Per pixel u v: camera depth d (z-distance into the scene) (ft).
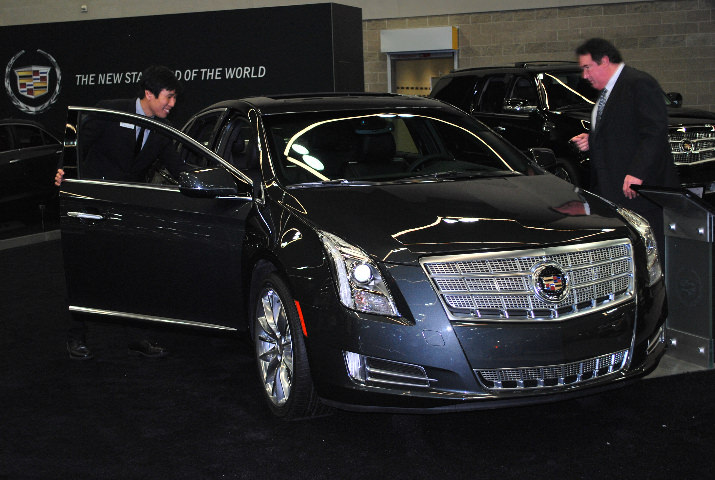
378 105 17.15
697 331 15.93
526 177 15.56
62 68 44.91
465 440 12.84
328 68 38.55
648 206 17.20
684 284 16.05
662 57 48.52
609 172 17.29
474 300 11.99
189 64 41.75
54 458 12.60
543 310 12.12
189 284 15.60
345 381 12.28
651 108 16.62
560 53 50.88
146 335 19.43
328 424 13.73
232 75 40.70
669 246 16.21
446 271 12.03
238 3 58.70
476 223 12.85
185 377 16.33
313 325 12.56
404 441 12.91
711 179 29.96
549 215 13.32
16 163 36.73
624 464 11.68
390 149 15.90
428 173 15.69
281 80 39.70
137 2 61.77
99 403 14.97
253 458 12.42
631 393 14.51
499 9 51.80
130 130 16.61
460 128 17.08
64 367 17.15
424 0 53.72
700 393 14.39
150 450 12.82
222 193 14.65
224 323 15.35
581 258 12.53
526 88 33.76
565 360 12.10
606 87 17.35
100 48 43.93
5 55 46.03
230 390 15.49
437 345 11.87
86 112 16.61
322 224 13.02
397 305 12.00
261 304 14.26
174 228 15.58
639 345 12.83
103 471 12.09
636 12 48.73
